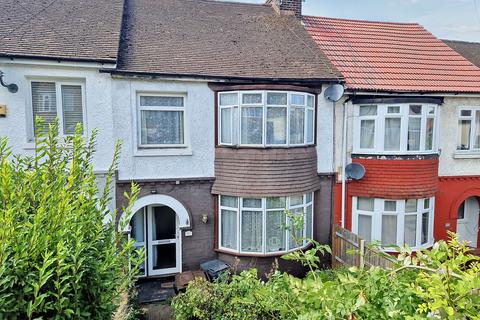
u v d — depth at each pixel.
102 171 9.12
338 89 10.31
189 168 9.85
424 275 2.83
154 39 10.59
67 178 3.66
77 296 2.76
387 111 10.80
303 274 10.18
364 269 3.45
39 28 9.38
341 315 2.82
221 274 8.63
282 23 13.13
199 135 9.88
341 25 14.30
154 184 9.57
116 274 3.34
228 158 9.83
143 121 9.66
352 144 11.30
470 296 2.48
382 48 13.37
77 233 2.87
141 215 10.30
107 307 3.10
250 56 10.79
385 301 2.78
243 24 12.59
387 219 11.21
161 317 7.95
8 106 8.51
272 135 9.80
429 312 2.72
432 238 11.75
